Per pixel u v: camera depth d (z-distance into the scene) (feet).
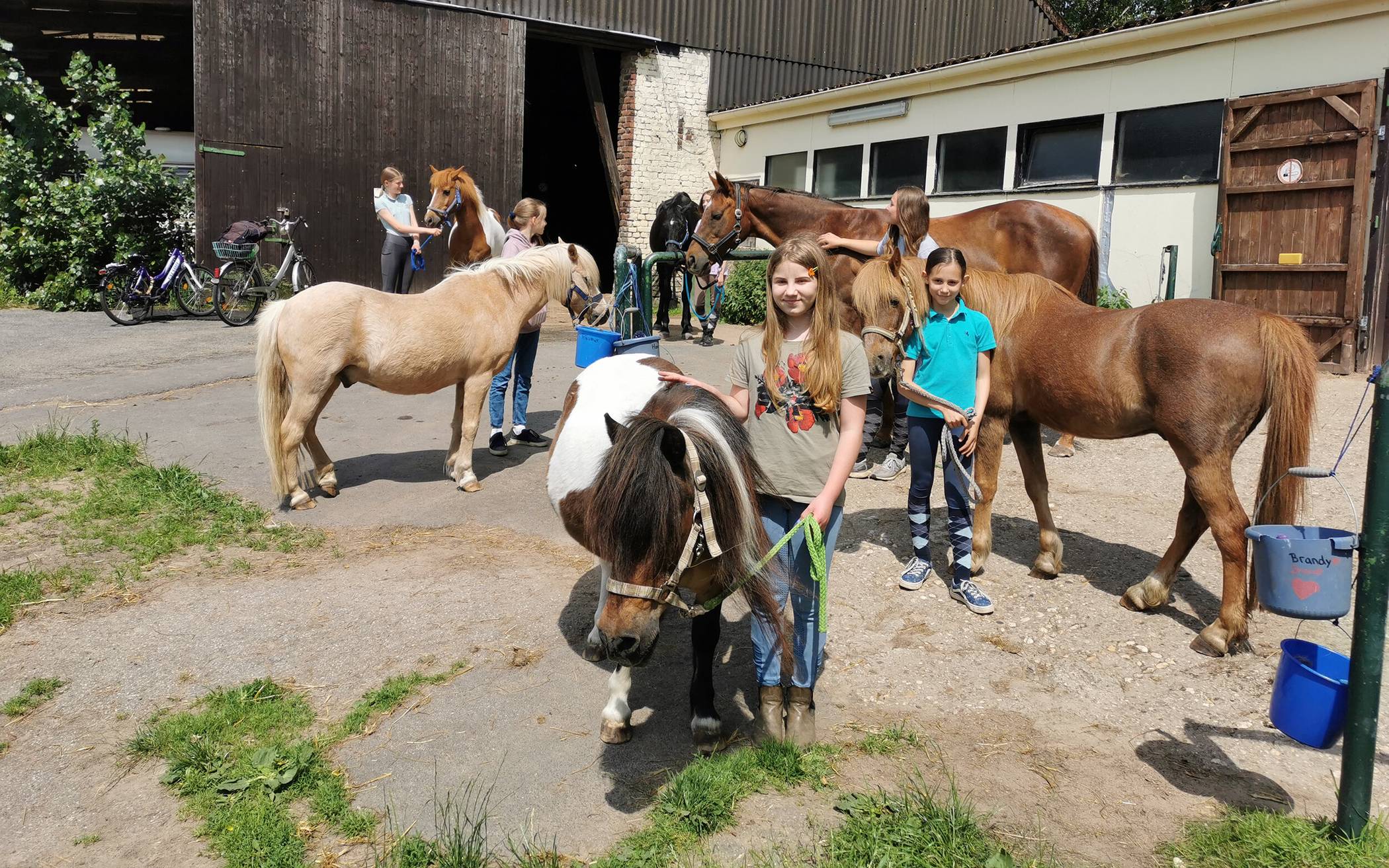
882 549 15.98
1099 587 14.39
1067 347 13.26
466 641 12.69
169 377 28.94
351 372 17.66
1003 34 64.08
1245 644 12.48
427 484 19.61
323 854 8.47
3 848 8.63
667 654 12.42
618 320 19.34
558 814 9.07
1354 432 8.59
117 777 9.70
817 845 8.43
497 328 18.78
